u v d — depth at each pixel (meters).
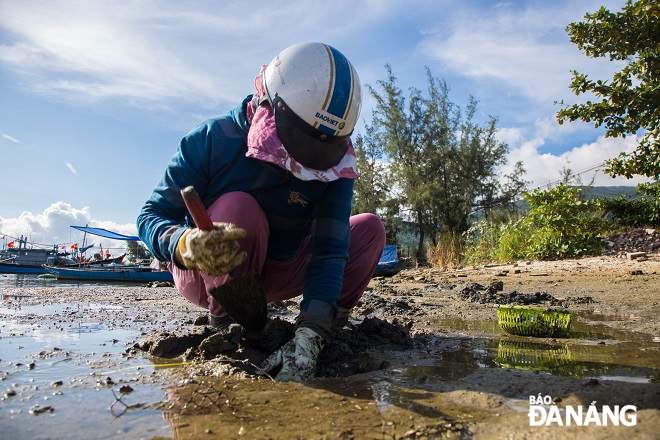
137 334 3.09
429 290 7.15
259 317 2.15
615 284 6.77
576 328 3.51
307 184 2.34
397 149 27.92
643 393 1.65
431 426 1.43
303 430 1.41
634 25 8.41
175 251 1.92
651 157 10.19
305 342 2.06
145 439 1.34
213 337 2.32
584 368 2.20
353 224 2.84
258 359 2.26
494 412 1.55
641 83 8.88
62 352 2.47
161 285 9.23
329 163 2.22
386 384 1.90
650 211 13.01
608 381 1.85
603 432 1.30
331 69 2.12
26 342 2.76
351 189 2.46
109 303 5.12
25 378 1.96
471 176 27.47
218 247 1.60
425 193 25.64
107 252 26.80
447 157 27.58
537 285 7.27
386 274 11.56
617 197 13.80
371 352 2.55
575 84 9.15
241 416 1.52
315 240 2.32
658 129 9.32
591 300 5.27
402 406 1.62
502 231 13.55
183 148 2.34
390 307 4.74
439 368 2.20
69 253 30.22
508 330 3.27
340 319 2.92
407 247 26.86
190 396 1.71
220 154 2.30
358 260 2.80
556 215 11.57
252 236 2.30
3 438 1.35
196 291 2.55
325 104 2.08
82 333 3.11
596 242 11.40
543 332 3.15
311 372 2.01
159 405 1.62
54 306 4.71
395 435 1.37
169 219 2.24
